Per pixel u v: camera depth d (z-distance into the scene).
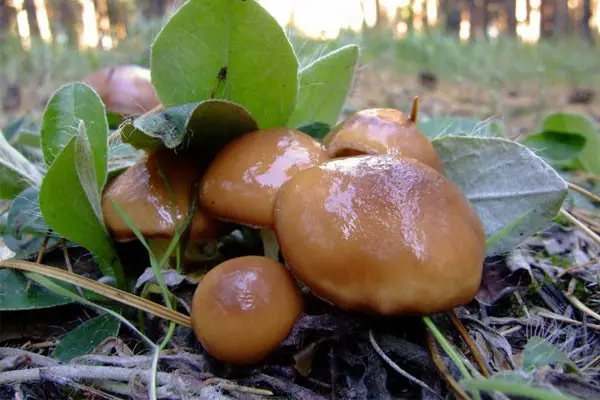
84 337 0.10
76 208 0.10
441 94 0.48
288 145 0.10
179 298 0.10
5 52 0.50
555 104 0.45
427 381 0.09
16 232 0.11
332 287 0.08
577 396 0.08
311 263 0.08
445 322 0.10
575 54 0.67
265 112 0.11
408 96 0.46
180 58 0.10
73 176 0.09
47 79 0.42
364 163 0.09
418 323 0.09
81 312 0.11
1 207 0.16
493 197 0.11
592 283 0.12
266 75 0.10
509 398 0.08
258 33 0.10
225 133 0.10
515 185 0.10
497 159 0.11
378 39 0.67
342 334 0.09
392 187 0.08
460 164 0.11
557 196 0.10
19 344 0.10
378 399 0.08
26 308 0.10
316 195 0.08
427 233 0.08
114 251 0.10
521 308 0.11
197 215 0.10
